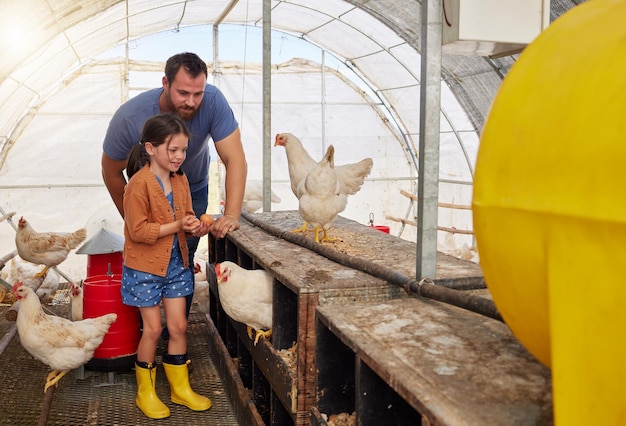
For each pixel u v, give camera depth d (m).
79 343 3.12
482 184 1.16
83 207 10.03
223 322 3.88
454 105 9.62
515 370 1.38
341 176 4.32
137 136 3.32
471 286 2.20
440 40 2.08
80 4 6.27
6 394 3.23
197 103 3.00
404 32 8.86
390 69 10.31
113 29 8.81
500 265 1.15
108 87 10.05
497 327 1.71
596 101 0.92
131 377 3.49
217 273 2.68
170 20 9.70
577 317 0.95
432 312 1.87
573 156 0.93
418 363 1.42
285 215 4.29
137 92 10.23
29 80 8.25
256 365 2.88
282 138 4.02
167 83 3.00
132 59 10.15
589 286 0.92
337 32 10.09
